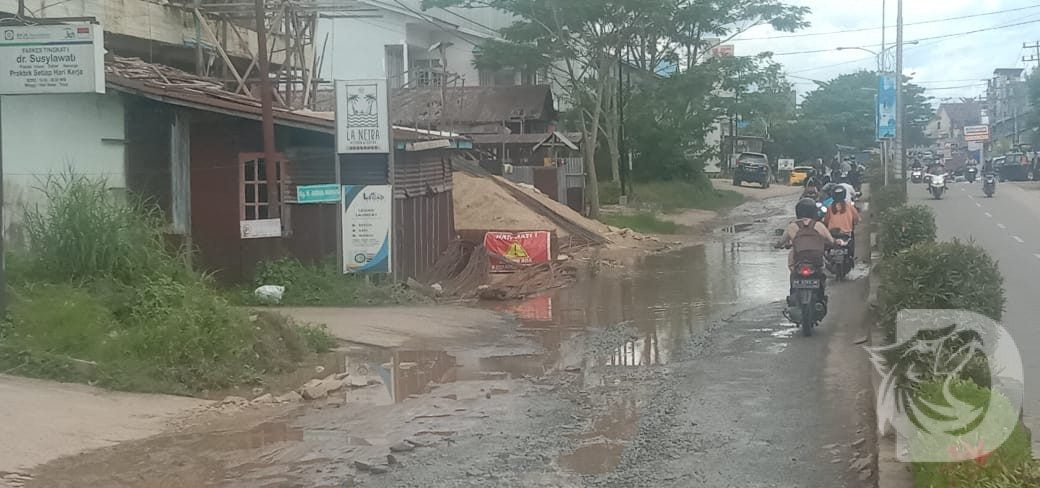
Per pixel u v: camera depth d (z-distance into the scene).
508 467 6.58
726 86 44.25
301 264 15.57
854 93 89.88
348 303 14.48
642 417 7.90
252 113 15.10
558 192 32.50
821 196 21.03
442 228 19.55
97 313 10.03
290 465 6.70
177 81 16.98
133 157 14.85
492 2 37.38
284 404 8.59
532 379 9.57
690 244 27.53
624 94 43.78
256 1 14.63
